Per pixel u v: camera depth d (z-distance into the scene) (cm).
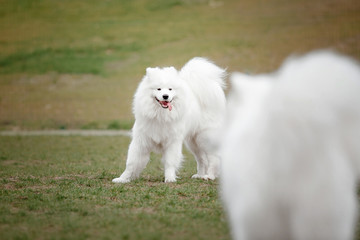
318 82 407
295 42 4241
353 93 406
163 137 1092
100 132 2688
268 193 417
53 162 1548
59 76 4122
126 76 4041
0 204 825
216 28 4897
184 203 838
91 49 4712
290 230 420
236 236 457
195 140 1191
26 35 5197
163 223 697
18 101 3559
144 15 5625
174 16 5478
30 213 761
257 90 479
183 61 4122
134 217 733
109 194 921
